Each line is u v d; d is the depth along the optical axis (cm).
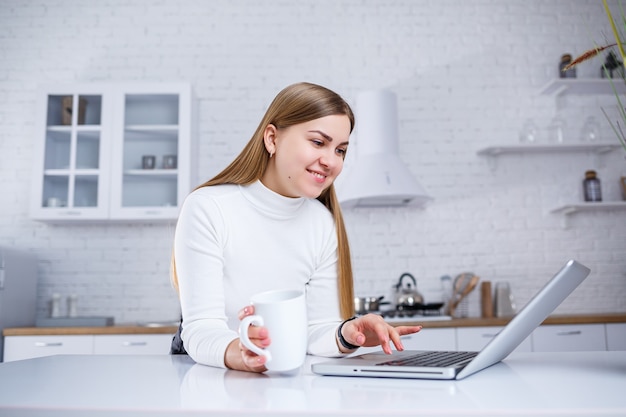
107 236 397
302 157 120
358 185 355
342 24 422
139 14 419
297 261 139
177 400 68
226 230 128
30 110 408
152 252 397
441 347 320
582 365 97
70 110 373
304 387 78
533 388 74
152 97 379
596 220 411
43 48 414
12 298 346
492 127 416
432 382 81
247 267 133
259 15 421
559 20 429
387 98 375
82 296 392
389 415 59
